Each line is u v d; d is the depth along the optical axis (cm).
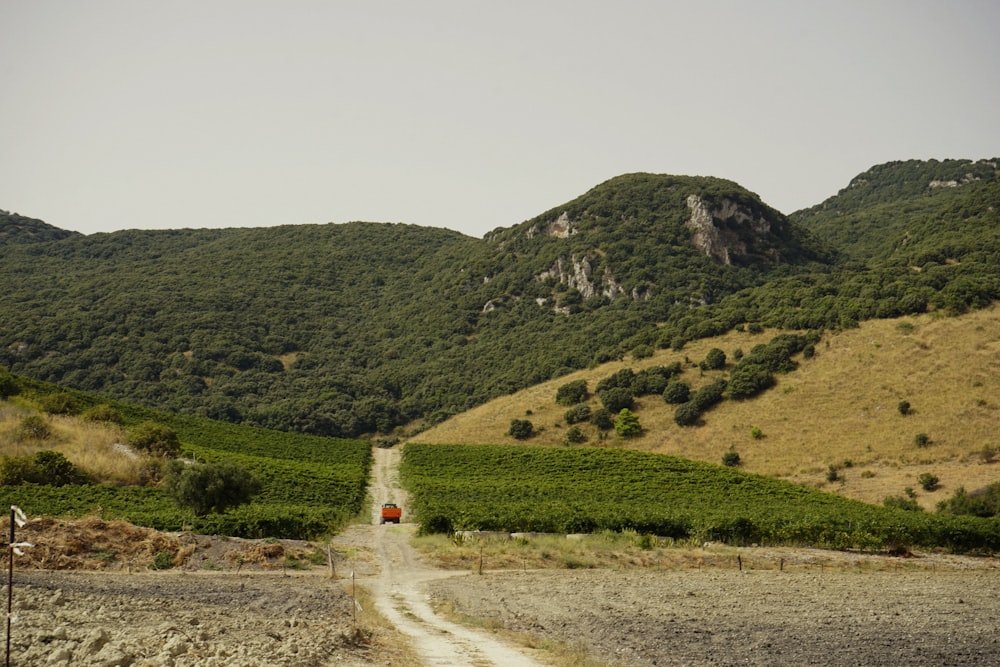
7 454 6375
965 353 10631
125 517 4244
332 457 9838
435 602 2775
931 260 14812
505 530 4784
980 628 2492
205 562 3409
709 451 10212
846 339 11925
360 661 1667
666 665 1908
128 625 1905
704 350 13125
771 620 2536
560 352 16038
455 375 16762
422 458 9538
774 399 10919
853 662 1992
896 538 4841
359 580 3325
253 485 4831
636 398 11919
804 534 4831
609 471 8519
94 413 8388
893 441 9294
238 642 1736
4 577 2695
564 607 2691
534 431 11638
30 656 1449
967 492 7506
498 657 1834
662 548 4416
